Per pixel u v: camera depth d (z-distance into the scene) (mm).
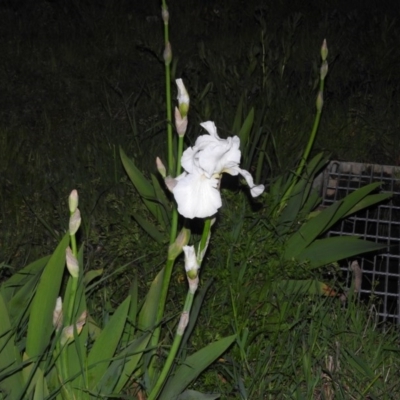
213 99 4820
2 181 4160
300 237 3400
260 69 5145
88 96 5258
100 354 2502
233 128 3789
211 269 3207
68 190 4109
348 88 5297
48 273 2459
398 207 4023
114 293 3314
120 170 4211
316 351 3010
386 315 3389
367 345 3031
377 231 3854
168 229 3463
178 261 3264
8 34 6219
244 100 4469
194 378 2582
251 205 3521
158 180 3736
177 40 6098
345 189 4238
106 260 3502
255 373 2826
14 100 5242
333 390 2896
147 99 5184
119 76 5551
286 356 2951
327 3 6754
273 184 3656
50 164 4398
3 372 2393
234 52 5844
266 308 3135
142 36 6160
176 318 3074
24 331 2756
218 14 6605
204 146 2115
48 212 3900
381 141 4781
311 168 3598
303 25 6305
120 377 2549
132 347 2547
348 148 4715
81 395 2459
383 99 5086
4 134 4645
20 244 3670
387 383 2900
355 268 3604
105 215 3760
